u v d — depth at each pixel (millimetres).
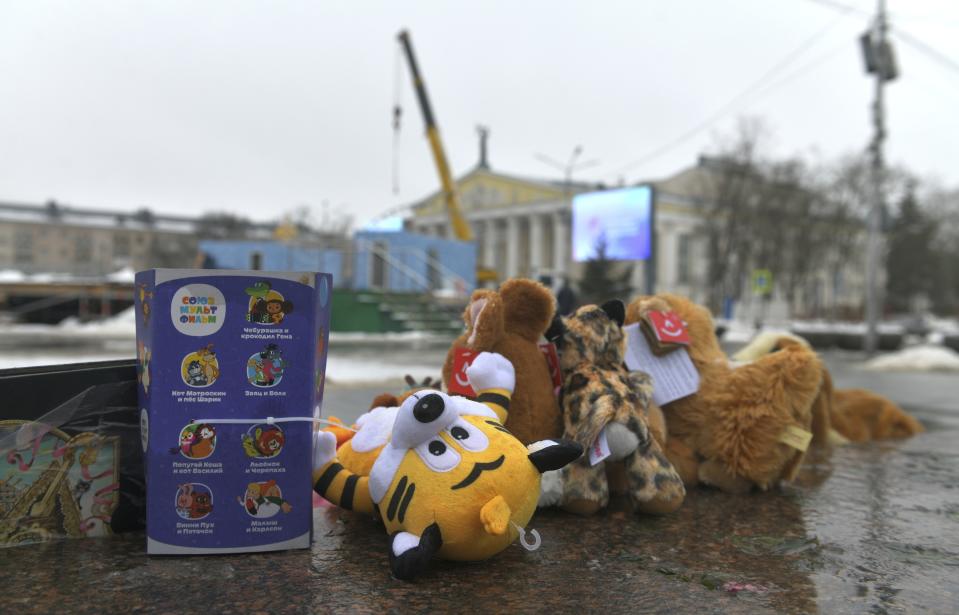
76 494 3045
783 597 2562
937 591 2654
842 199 45531
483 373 3359
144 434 2926
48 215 82062
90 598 2426
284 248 25719
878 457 5453
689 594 2572
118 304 24203
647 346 4211
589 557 2965
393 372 10367
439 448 2738
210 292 2768
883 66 18781
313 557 2875
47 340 17250
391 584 2604
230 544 2834
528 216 53438
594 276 18062
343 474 3188
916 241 64812
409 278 24828
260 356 2814
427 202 58406
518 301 3654
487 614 2355
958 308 75312
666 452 4113
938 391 11359
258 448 2832
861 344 23125
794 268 45875
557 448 2820
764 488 4156
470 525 2629
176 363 2758
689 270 48812
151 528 2791
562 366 3725
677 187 50688
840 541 3268
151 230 84500
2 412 2900
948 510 3859
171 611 2332
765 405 4027
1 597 2426
